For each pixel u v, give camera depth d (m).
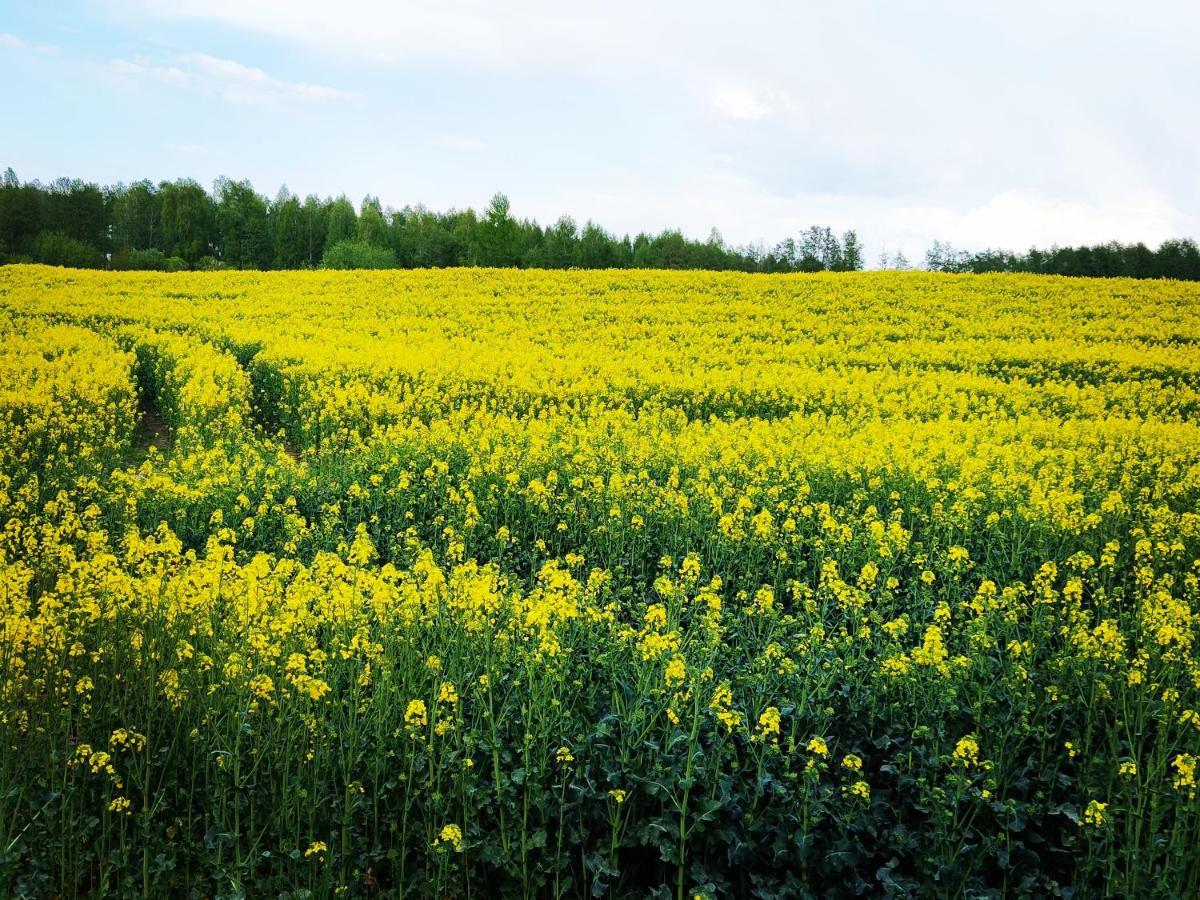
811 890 5.29
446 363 22.98
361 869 5.49
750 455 14.43
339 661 6.55
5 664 5.74
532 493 11.91
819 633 6.92
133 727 6.08
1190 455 15.76
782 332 32.16
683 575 9.43
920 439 16.58
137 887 5.28
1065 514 10.95
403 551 10.87
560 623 6.79
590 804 5.61
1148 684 6.60
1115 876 5.14
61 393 16.97
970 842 5.59
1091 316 36.91
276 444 17.83
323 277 47.31
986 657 7.27
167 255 106.50
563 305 38.38
